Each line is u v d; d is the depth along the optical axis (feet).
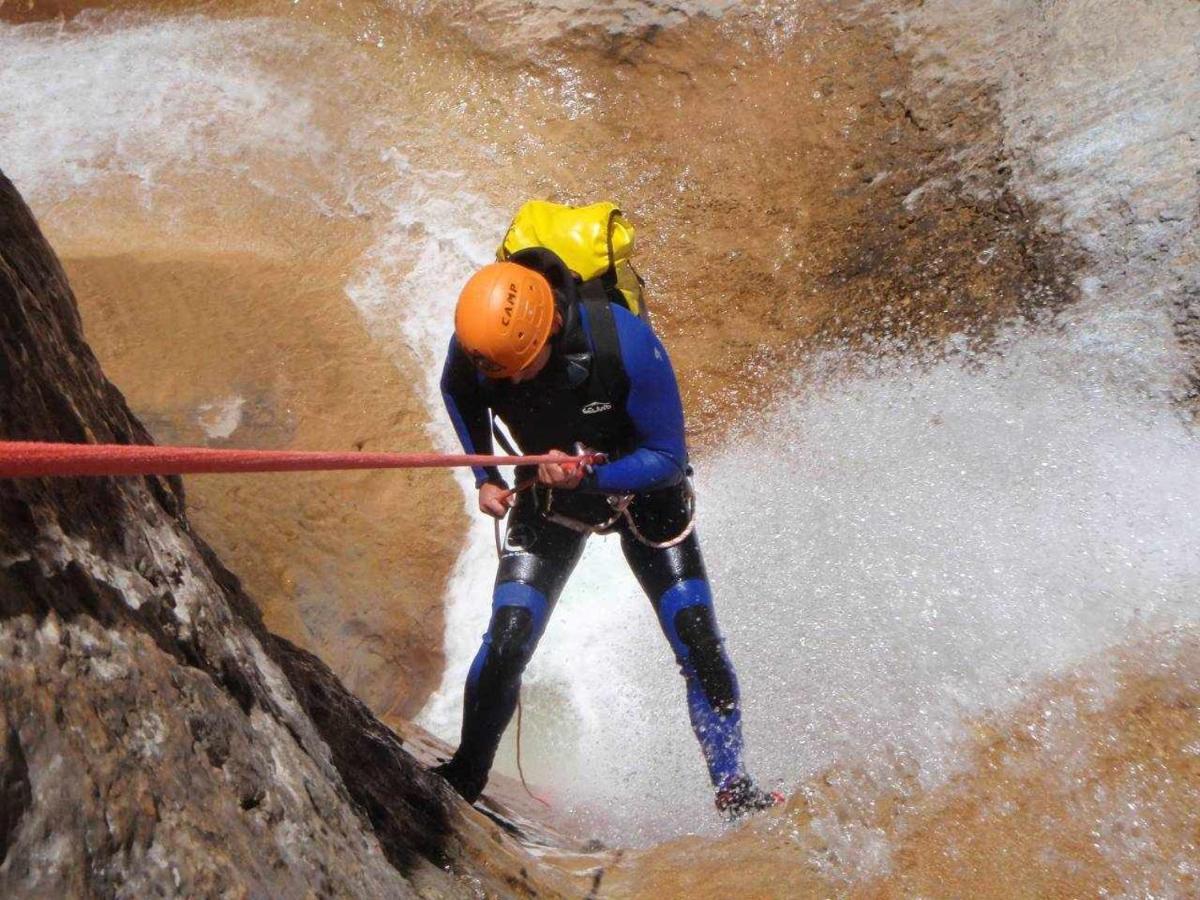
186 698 5.65
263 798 5.90
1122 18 22.02
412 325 24.18
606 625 19.66
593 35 27.12
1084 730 12.12
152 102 28.71
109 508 6.08
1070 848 10.64
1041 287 20.02
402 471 21.91
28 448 3.86
